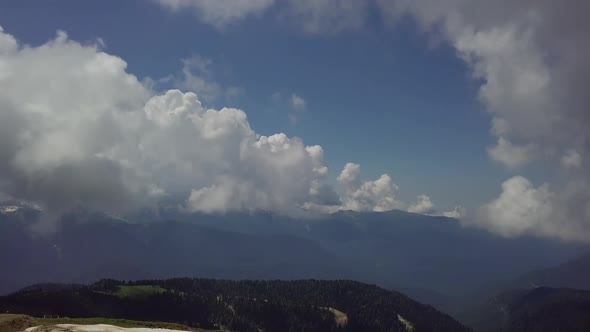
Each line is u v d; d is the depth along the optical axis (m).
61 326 137.50
